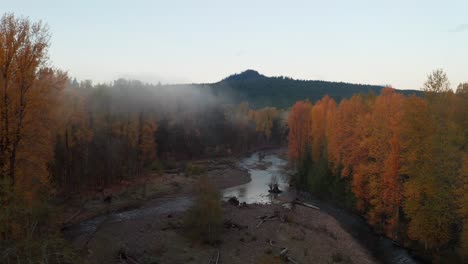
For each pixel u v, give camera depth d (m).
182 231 36.94
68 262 13.27
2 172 21.56
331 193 51.59
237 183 69.88
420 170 29.31
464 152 29.38
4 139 21.83
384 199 35.75
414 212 29.97
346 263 29.64
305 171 61.44
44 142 24.81
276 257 30.31
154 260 28.88
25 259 12.05
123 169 65.94
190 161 95.62
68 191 51.41
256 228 38.44
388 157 34.72
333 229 39.41
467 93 33.56
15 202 15.94
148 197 55.91
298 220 42.31
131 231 37.59
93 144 60.22
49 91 23.62
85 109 59.50
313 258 30.55
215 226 34.22
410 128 30.06
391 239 35.34
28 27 22.33
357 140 42.78
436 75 30.69
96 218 43.78
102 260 29.00
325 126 59.75
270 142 148.75
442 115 30.09
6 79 21.55
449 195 27.62
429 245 29.97
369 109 47.91
